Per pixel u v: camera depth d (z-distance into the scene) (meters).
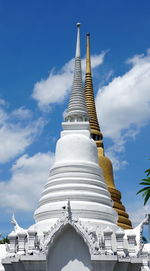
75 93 42.69
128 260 27.73
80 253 27.53
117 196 52.34
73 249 27.66
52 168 37.12
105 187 36.97
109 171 54.12
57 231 27.50
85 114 41.59
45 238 27.92
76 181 35.03
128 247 30.06
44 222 32.44
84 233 27.36
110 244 28.17
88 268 27.14
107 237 28.42
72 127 39.62
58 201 33.88
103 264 26.88
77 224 27.50
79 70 44.47
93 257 26.78
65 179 35.16
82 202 33.38
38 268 27.12
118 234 29.00
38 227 32.53
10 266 27.92
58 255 27.66
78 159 36.81
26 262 27.20
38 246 28.56
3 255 34.44
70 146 37.41
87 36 68.12
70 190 34.31
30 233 28.72
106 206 34.47
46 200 34.78
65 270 27.25
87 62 65.06
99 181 36.28
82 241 27.67
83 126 39.66
